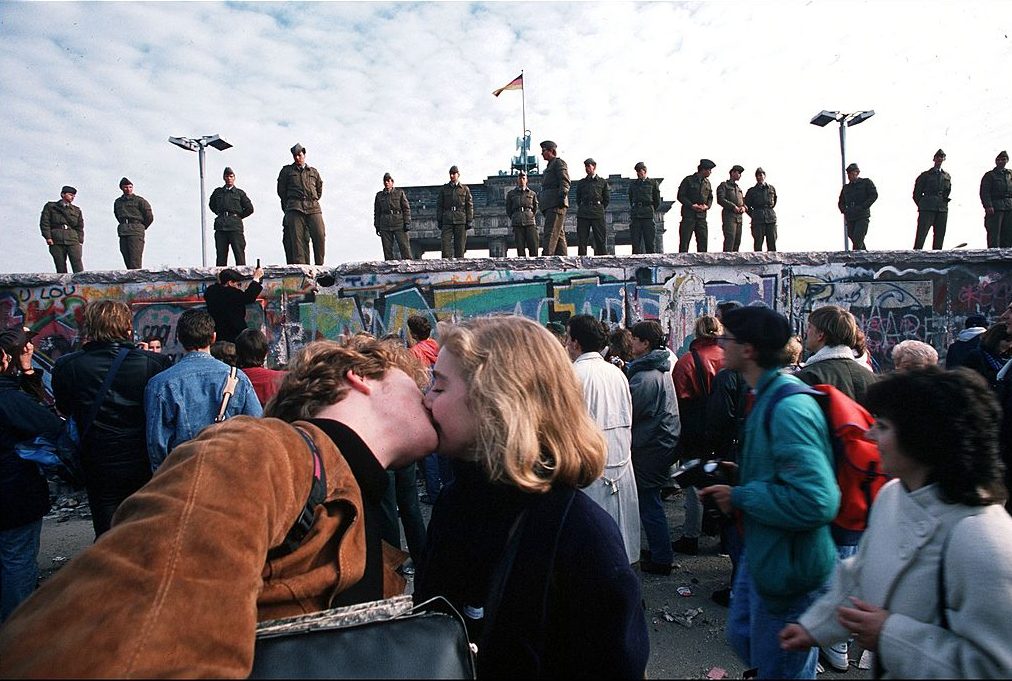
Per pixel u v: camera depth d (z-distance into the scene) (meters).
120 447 3.29
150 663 0.63
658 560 4.07
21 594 3.05
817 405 2.04
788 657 1.95
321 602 0.96
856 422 2.00
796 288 8.17
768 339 2.11
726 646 3.16
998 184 9.69
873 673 1.43
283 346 7.70
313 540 0.96
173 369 3.29
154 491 0.82
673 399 4.05
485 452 1.12
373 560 1.12
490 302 7.94
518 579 1.10
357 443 1.11
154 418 3.20
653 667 2.98
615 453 3.20
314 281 7.78
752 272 8.15
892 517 1.45
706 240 10.20
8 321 7.44
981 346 3.95
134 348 3.44
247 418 1.04
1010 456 3.34
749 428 2.16
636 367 4.08
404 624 0.89
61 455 3.14
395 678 0.79
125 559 0.71
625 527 3.20
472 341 1.20
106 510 3.34
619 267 8.05
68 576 0.71
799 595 1.95
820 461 1.90
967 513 1.30
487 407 1.13
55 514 5.94
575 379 1.21
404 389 1.24
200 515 0.77
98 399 3.25
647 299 8.08
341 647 0.82
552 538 1.11
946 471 1.30
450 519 1.29
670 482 4.11
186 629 0.67
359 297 7.84
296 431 1.03
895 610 1.38
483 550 1.19
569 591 1.09
